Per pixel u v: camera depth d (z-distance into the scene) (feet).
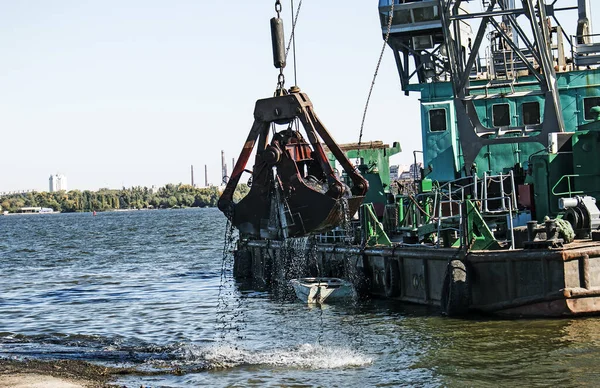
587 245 62.18
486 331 60.13
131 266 153.58
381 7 102.53
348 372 51.83
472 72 107.24
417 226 81.56
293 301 85.81
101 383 49.57
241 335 67.00
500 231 74.43
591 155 74.23
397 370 51.70
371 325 66.69
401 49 110.11
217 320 76.89
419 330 62.54
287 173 43.29
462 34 106.93
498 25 91.30
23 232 402.31
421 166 107.04
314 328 67.87
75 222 573.33
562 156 75.46
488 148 95.66
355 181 43.11
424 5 100.89
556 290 60.29
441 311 67.97
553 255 60.08
